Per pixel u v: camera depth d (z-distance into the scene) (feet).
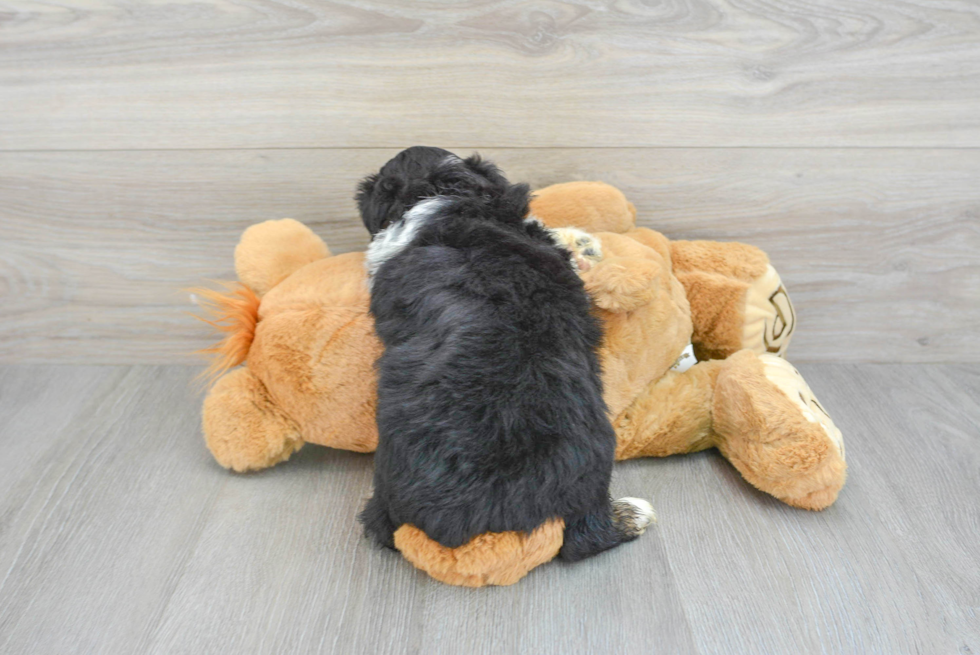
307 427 4.24
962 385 5.39
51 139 4.81
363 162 4.92
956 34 4.61
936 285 5.39
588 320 3.65
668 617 3.42
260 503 4.16
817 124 4.85
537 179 5.01
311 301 4.08
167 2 4.43
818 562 3.74
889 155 4.95
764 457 3.97
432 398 3.25
